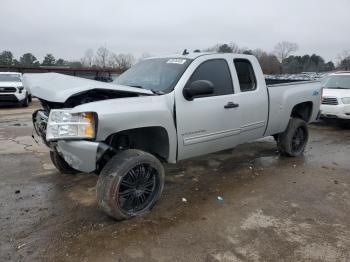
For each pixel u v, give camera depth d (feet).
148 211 13.03
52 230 11.63
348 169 18.78
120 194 12.05
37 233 11.41
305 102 20.76
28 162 19.13
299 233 11.58
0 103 47.73
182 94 13.70
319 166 19.22
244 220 12.48
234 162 19.70
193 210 13.28
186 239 11.15
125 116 11.66
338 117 30.58
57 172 17.48
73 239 11.07
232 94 15.76
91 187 15.52
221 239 11.16
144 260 10.02
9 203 13.73
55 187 15.48
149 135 13.76
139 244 10.83
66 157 11.82
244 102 16.20
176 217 12.67
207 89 13.05
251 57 17.29
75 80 12.79
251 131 17.06
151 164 12.65
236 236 11.36
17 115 39.55
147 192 13.01
